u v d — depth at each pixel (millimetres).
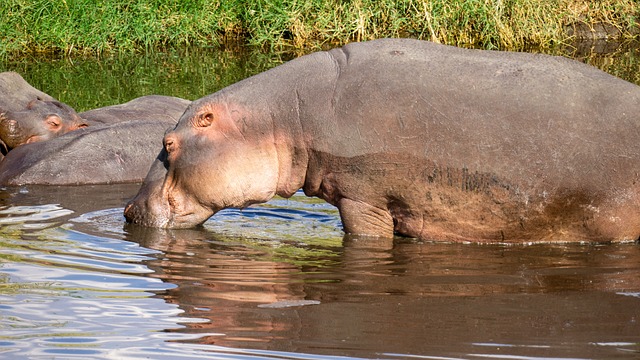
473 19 56094
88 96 42188
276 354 16188
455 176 22047
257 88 23766
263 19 57688
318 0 57000
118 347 16500
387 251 22344
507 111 21781
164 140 24172
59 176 30281
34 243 22844
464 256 21844
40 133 32656
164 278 20219
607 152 21625
